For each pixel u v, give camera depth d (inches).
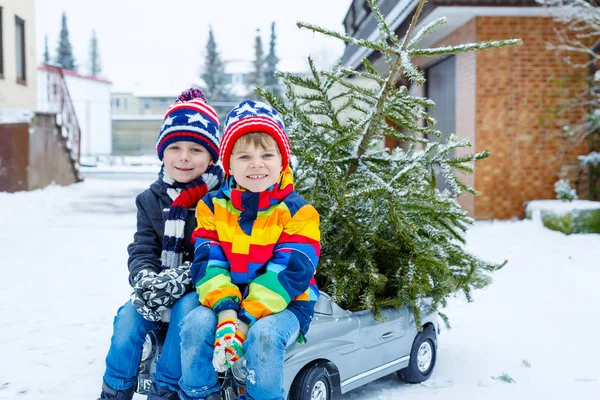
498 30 419.8
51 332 178.9
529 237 348.8
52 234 368.2
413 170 137.0
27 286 236.4
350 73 137.9
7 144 595.5
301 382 109.3
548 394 136.4
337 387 120.2
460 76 454.9
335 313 122.0
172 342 105.1
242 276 106.2
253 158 107.2
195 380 99.1
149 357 112.4
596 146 425.4
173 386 104.2
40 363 153.0
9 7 697.6
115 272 264.8
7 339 171.6
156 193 123.0
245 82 2790.4
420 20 422.9
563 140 428.8
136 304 106.3
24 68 751.1
